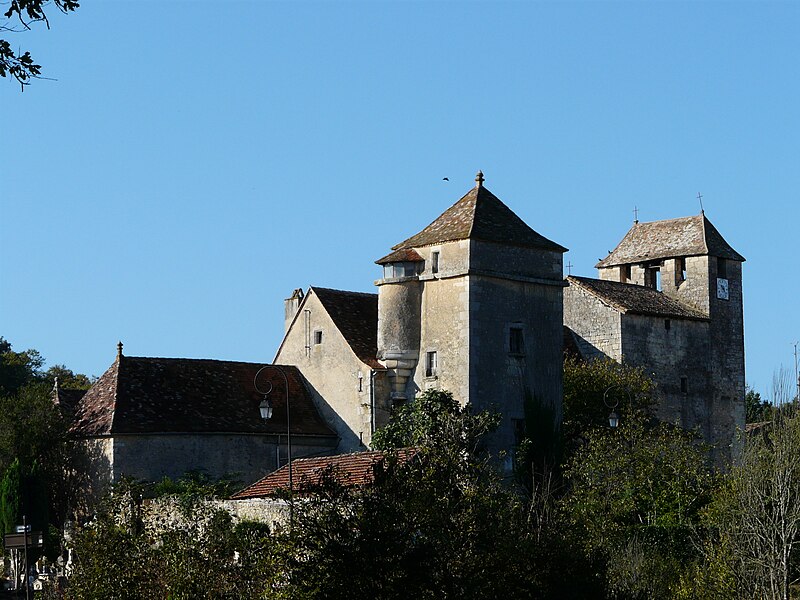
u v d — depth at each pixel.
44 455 51.25
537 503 28.34
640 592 28.36
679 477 41.53
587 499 38.97
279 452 52.38
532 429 51.03
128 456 49.28
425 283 52.22
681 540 39.25
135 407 50.41
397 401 52.25
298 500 25.02
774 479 34.81
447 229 51.97
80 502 50.31
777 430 38.25
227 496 41.78
